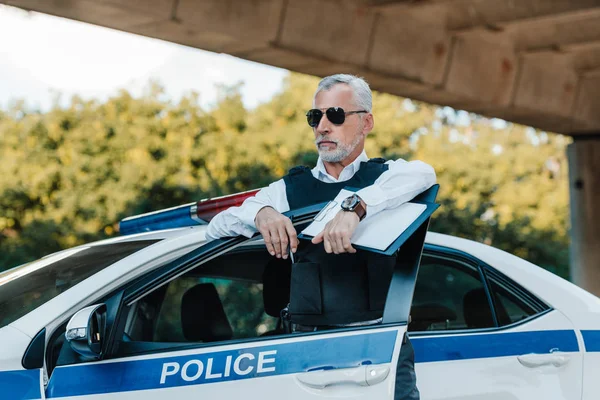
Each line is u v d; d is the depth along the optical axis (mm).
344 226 2711
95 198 10844
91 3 7164
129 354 2914
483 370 3424
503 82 11008
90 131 11195
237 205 3525
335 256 2977
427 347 3410
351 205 2752
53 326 2938
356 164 3094
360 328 2908
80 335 2635
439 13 10039
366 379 2803
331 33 8984
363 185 3029
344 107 3039
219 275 3631
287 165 12109
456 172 14102
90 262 3301
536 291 3662
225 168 11680
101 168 11039
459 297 3646
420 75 9953
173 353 2936
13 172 10781
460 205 13359
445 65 10242
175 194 11148
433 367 3369
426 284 3627
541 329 3576
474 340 3486
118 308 2885
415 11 9758
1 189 10695
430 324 3564
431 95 10531
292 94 12727
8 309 3090
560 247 13727
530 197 14133
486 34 10602
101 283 3018
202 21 7875
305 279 2984
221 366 2916
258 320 3668
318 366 2867
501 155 14805
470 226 12883
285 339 2953
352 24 9172
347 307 2945
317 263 2990
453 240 3740
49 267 3410
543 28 10594
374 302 2957
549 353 3520
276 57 8938
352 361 2846
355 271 2965
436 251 3682
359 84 3082
